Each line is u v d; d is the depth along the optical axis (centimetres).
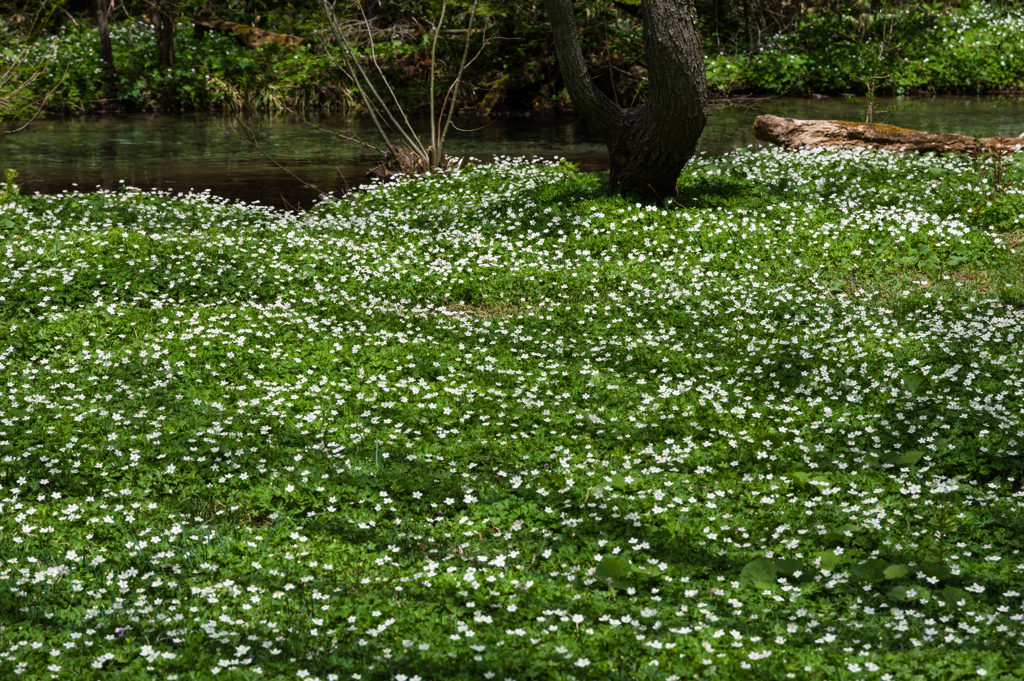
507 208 1318
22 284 954
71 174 1764
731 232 1183
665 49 1168
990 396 719
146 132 2305
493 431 698
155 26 2711
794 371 806
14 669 383
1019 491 595
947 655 396
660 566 485
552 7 1232
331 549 521
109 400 727
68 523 538
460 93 2817
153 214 1314
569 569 499
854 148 1716
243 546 517
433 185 1509
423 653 403
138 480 596
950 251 1130
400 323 935
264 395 746
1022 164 1492
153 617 436
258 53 2825
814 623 430
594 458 651
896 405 723
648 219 1222
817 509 566
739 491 592
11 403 710
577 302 1010
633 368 823
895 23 3080
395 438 675
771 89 2983
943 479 605
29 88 2066
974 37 3127
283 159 1977
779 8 3350
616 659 400
